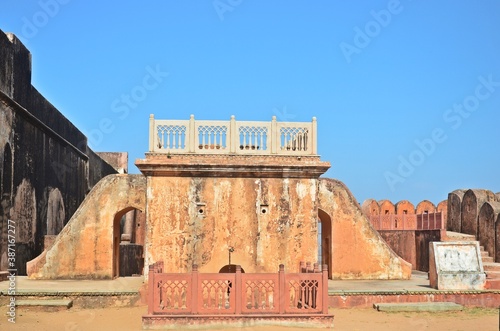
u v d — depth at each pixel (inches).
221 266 700.0
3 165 809.5
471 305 700.7
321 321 546.0
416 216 1147.9
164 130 709.9
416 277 924.0
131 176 874.8
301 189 716.7
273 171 708.0
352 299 690.2
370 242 882.1
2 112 807.7
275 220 709.9
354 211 887.1
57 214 1109.1
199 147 713.0
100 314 631.8
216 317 536.7
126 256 1168.8
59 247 853.2
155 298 541.3
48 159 1048.2
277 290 549.6
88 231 860.0
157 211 706.2
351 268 876.0
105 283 794.2
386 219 1193.4
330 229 890.1
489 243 1017.5
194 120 713.0
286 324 543.5
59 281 823.1
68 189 1197.1
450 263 722.2
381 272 876.6
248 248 704.4
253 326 539.2
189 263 700.0
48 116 1058.7
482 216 1045.2
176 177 711.7
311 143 721.6
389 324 586.2
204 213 707.4
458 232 1138.0
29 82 944.3
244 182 714.2
